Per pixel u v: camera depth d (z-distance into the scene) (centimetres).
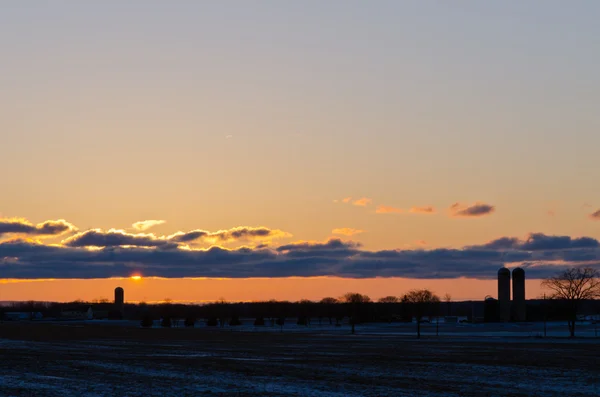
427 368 8981
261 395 6294
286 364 9531
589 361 10250
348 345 14975
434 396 6322
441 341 17000
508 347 14112
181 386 6894
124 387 6800
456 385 7125
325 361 10112
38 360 10156
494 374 8256
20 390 6550
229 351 12612
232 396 6225
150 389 6662
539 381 7538
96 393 6378
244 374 8088
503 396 6369
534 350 13000
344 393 6462
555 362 10050
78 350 12912
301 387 6856
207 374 8075
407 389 6775
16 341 16888
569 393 6619
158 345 14950
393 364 9612
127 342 16400
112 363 9619
